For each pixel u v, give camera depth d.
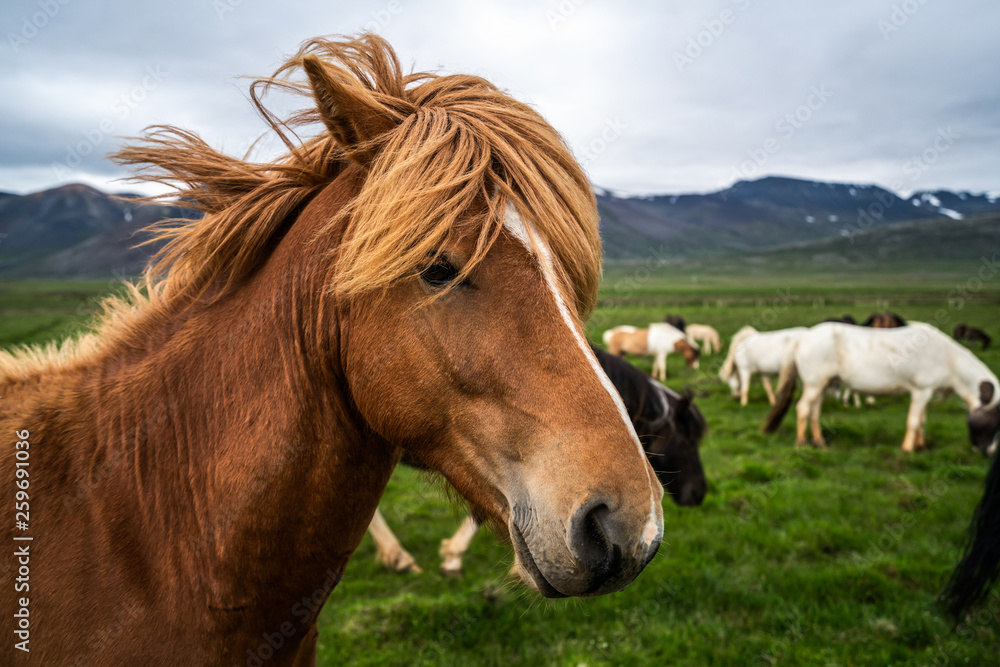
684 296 55.16
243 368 1.47
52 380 1.59
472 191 1.28
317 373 1.45
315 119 1.72
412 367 1.31
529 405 1.26
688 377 17.39
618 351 18.19
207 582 1.40
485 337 1.29
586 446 1.21
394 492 6.98
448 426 1.35
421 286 1.30
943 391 9.45
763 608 4.34
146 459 1.46
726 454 9.02
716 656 3.74
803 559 5.16
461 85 1.61
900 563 4.89
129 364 1.58
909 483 7.24
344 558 1.57
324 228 1.45
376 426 1.39
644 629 4.04
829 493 6.86
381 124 1.41
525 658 3.77
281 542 1.42
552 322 1.29
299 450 1.41
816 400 9.56
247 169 1.69
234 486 1.39
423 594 4.60
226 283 1.62
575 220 1.40
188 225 1.75
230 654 1.44
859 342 9.23
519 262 1.30
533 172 1.36
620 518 1.16
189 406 1.49
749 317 31.77
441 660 3.71
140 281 1.78
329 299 1.42
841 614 4.18
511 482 1.28
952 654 3.77
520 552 1.27
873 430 10.33
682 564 4.91
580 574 1.17
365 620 4.02
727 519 5.99
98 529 1.39
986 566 3.81
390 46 1.65
